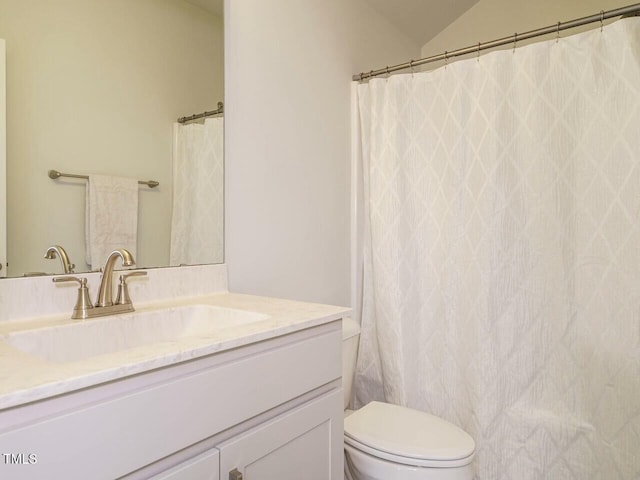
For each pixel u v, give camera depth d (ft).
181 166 4.50
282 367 3.18
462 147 5.68
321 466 3.56
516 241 5.28
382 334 6.30
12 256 3.37
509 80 5.34
